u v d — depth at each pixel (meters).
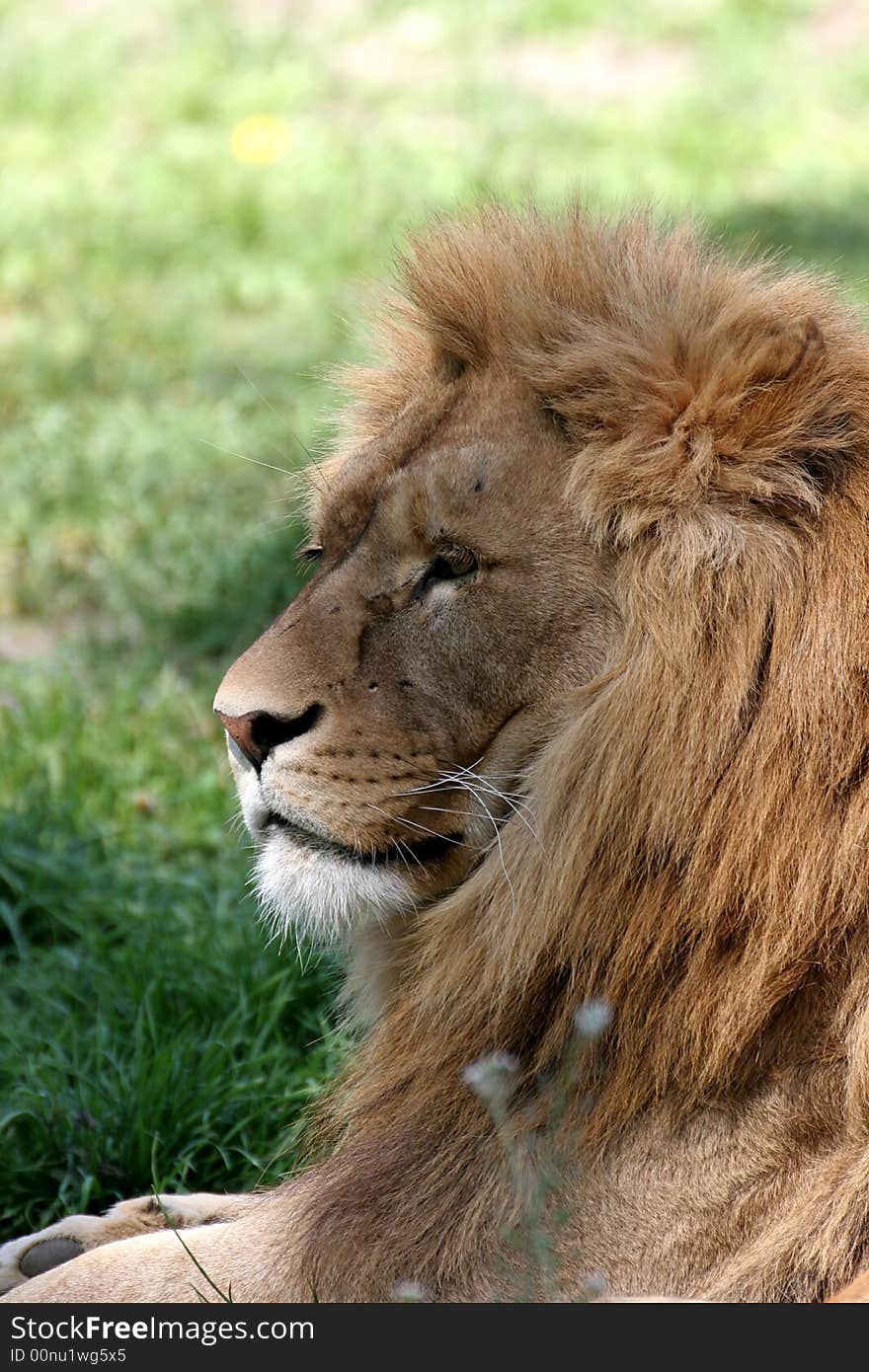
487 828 6.32
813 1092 5.68
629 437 5.99
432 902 6.55
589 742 5.95
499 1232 5.93
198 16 34.94
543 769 6.10
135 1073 8.63
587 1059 5.98
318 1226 6.29
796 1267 5.57
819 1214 5.56
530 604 6.11
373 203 24.67
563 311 6.41
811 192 25.39
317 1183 6.59
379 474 6.43
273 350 20.22
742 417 5.85
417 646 6.25
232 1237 6.72
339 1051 8.41
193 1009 9.45
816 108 29.83
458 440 6.29
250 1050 9.17
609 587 6.05
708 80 31.27
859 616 5.69
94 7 36.00
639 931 5.87
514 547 6.13
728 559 5.78
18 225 24.31
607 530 6.01
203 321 21.42
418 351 7.22
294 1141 7.96
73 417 18.27
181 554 15.40
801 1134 5.68
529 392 6.32
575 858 5.97
